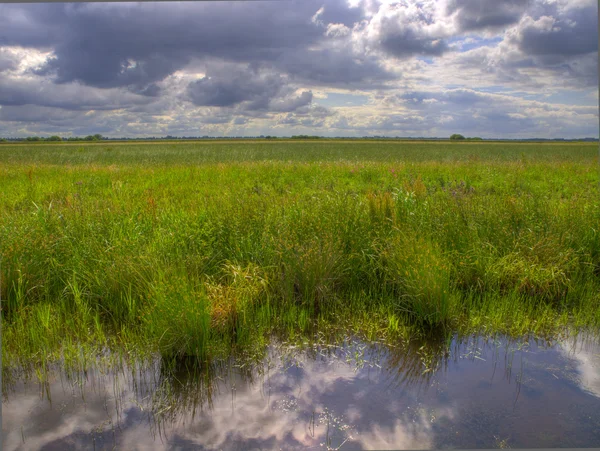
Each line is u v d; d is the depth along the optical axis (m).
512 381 2.93
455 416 2.55
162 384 2.94
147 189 8.87
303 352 3.35
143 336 3.47
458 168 12.40
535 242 4.61
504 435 2.37
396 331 3.65
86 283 4.21
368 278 4.57
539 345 3.42
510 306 3.94
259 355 3.31
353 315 3.93
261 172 12.02
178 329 3.21
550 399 2.71
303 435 2.38
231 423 2.50
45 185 9.55
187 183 10.21
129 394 2.83
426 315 3.73
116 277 4.07
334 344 3.46
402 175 11.20
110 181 10.47
